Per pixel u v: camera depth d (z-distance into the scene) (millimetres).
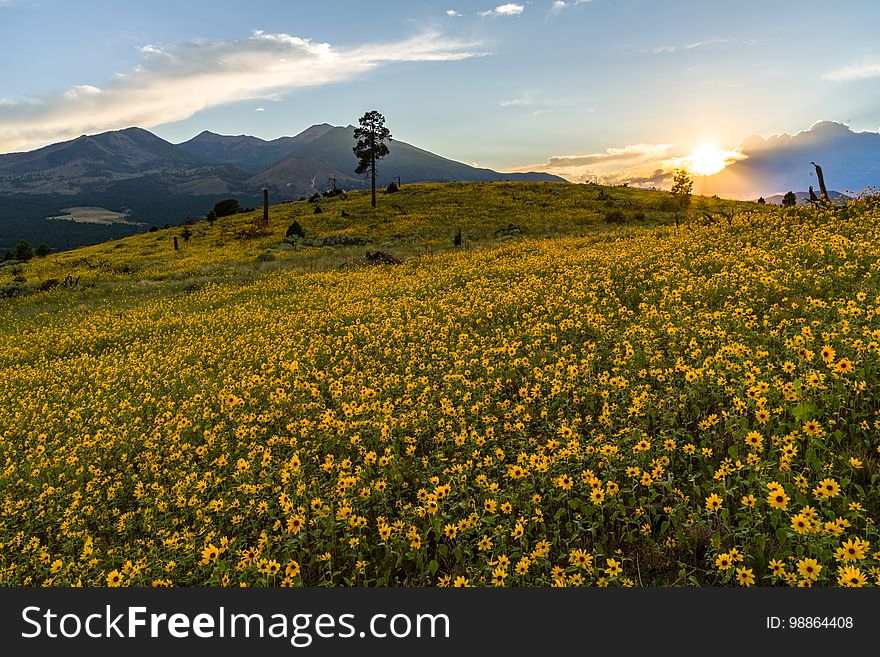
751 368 7863
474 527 5668
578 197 79625
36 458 11477
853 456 5969
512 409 9289
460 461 7617
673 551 5480
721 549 5230
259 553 5750
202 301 32531
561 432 7387
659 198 80500
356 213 78062
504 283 22641
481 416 9195
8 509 8914
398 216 71688
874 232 17500
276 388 12953
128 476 10055
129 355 21188
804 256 16234
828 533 4504
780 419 7020
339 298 26625
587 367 10156
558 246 33500
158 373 17703
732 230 25234
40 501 9211
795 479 5168
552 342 12883
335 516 6617
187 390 15391
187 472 9445
